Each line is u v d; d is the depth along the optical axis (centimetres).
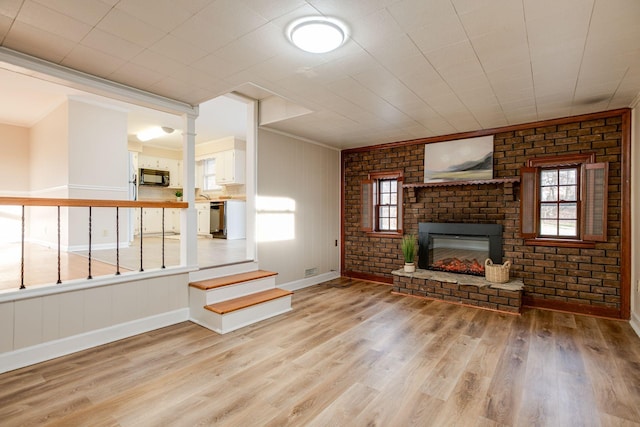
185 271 351
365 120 407
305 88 301
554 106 350
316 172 545
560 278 393
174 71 266
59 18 191
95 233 516
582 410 195
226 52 234
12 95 469
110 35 211
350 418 187
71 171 480
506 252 429
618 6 177
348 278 582
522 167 413
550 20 192
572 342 297
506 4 177
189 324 340
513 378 233
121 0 174
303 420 184
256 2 176
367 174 563
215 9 182
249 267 423
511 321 354
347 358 263
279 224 477
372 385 223
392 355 269
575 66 253
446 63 250
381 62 248
